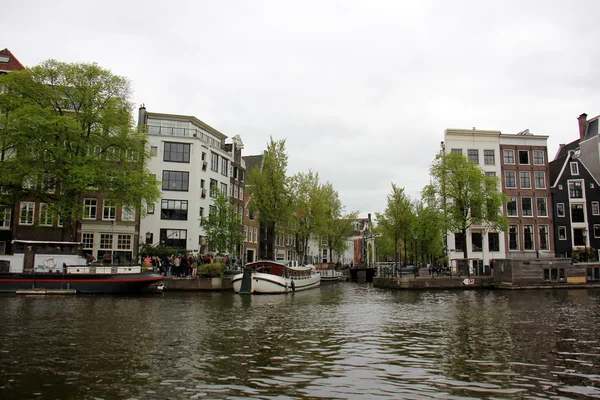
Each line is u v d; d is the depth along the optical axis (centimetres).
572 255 4694
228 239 3828
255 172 3994
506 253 4744
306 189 4759
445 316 1931
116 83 3222
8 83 2955
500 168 4847
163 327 1529
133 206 3234
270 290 3192
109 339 1297
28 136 2814
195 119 4816
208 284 3177
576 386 866
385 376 929
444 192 3934
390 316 1925
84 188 2816
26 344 1210
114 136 3219
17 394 795
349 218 5956
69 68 3064
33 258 2809
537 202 4872
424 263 6162
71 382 866
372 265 7644
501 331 1514
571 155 4997
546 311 2119
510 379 913
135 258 4116
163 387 840
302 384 866
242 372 952
